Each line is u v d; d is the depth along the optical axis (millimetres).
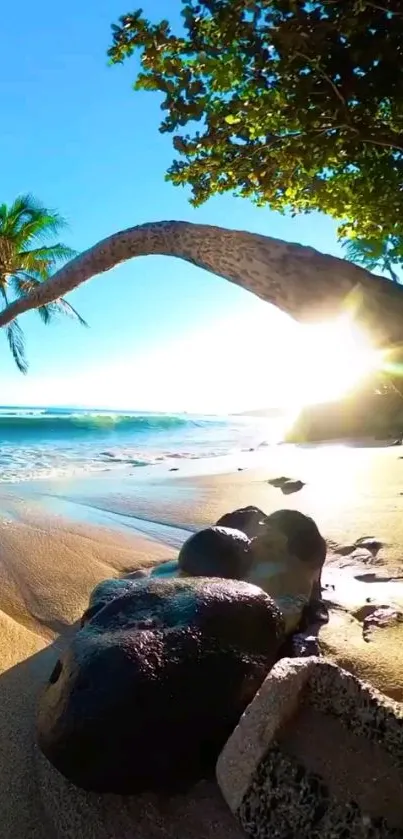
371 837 1271
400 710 1416
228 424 46344
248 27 2549
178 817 1684
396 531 5211
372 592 3637
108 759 1721
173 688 1796
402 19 2238
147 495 8562
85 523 6664
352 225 3990
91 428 33969
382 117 3154
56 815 1810
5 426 30594
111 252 1835
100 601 2697
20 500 8492
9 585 4340
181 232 1612
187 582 2309
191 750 1775
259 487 8633
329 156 2973
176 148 3346
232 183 3600
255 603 2178
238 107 3059
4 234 23219
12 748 2182
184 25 2807
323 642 2801
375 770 1364
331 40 2355
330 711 1499
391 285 1297
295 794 1415
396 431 19938
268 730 1513
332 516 6086
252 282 1453
